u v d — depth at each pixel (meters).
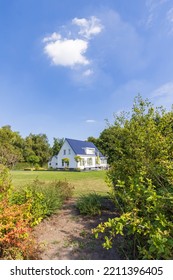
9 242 2.34
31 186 5.32
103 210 5.06
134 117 4.19
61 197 5.97
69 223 4.29
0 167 4.73
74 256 2.88
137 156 2.82
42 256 2.88
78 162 32.09
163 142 2.51
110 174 3.27
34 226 3.87
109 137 5.45
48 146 51.06
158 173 2.21
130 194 2.14
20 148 41.88
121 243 3.04
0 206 2.91
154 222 1.84
